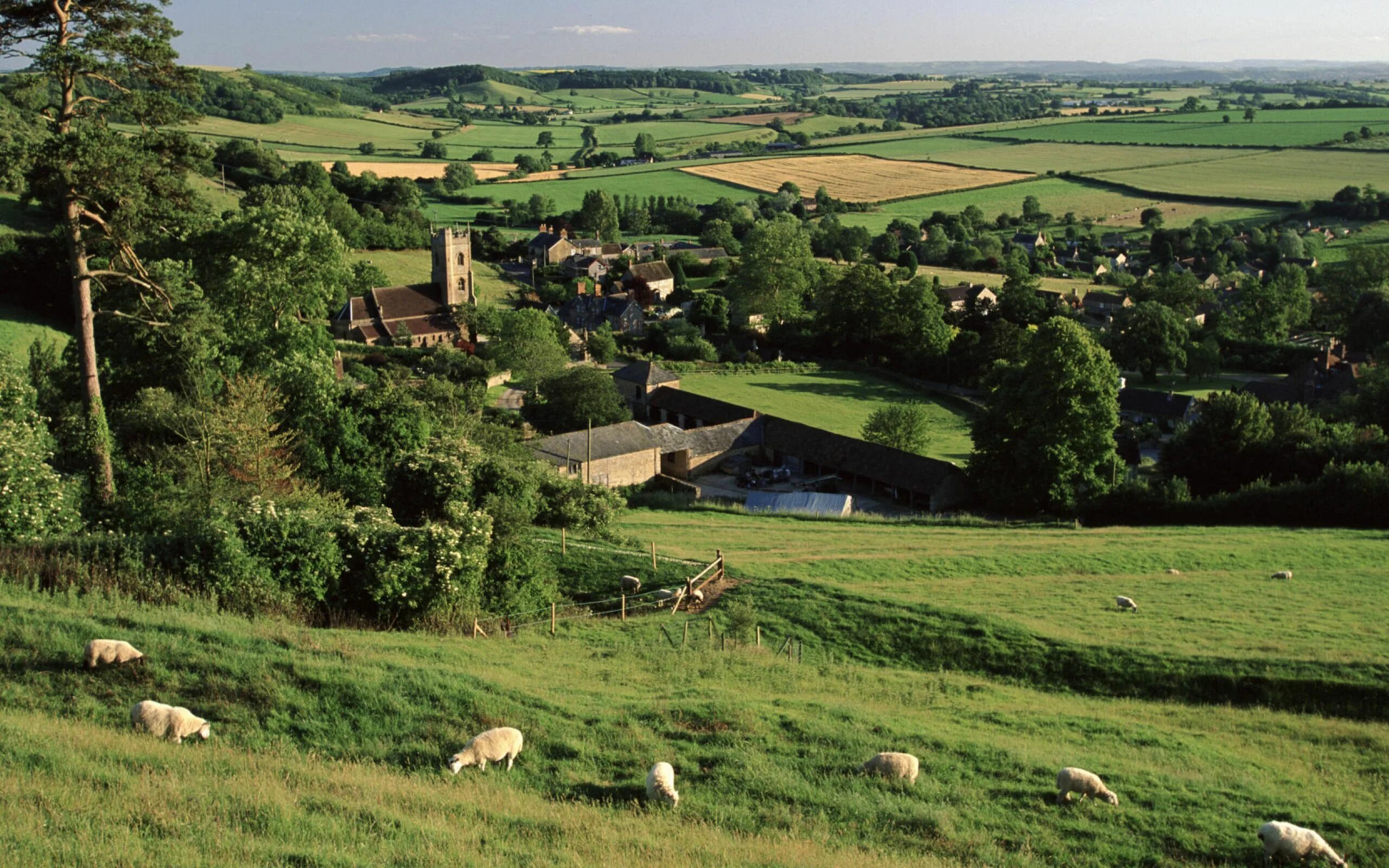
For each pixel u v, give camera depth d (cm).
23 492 3684
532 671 3028
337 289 8644
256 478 4250
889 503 8562
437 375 11356
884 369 14600
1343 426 8069
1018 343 13150
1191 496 7562
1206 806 2397
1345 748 3006
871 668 3706
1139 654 3775
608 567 4594
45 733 2083
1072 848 2138
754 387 13100
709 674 3272
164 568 3362
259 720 2353
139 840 1672
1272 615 4297
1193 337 15950
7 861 1541
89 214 4150
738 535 6156
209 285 7950
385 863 1722
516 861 1798
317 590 3494
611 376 11700
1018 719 3056
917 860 1978
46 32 3988
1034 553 5562
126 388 5703
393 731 2377
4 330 9381
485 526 3847
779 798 2244
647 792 2195
